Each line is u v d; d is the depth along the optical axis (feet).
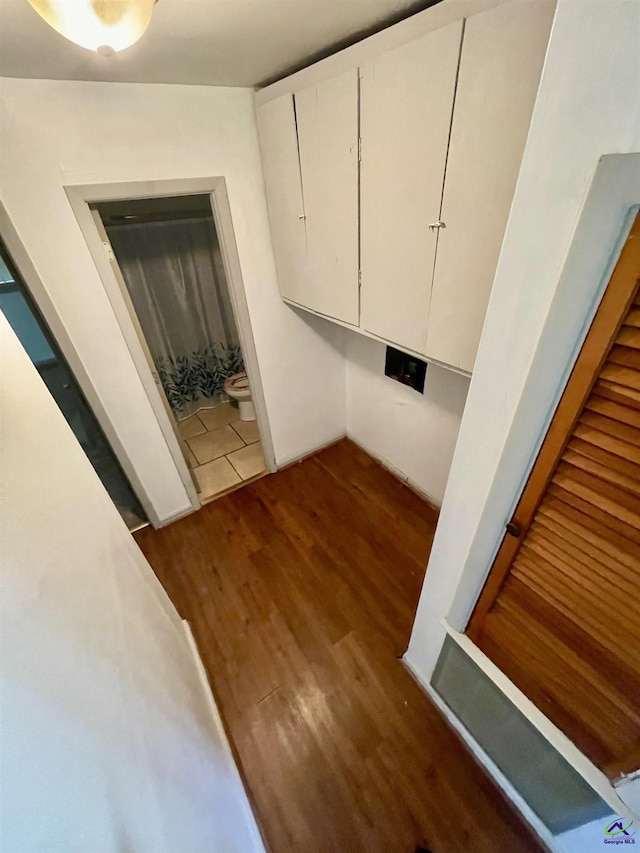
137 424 6.46
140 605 3.33
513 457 2.40
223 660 5.32
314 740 4.50
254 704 4.83
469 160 3.13
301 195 5.22
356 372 8.41
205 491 8.32
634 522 2.03
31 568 1.70
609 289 1.67
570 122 1.53
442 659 4.16
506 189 2.96
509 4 2.46
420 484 7.86
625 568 2.18
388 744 4.43
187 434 10.32
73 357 5.47
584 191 1.57
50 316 5.09
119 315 5.62
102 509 3.23
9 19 2.75
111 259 5.38
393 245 4.22
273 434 8.36
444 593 3.67
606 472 2.04
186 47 3.64
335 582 6.29
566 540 2.41
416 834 3.83
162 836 2.04
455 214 3.43
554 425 2.15
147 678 2.77
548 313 1.87
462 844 3.75
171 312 9.91
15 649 1.39
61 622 1.80
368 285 4.82
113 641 2.35
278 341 7.41
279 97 4.82
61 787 1.37
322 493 8.10
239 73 4.58
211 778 3.36
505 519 2.71
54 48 3.32
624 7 1.24
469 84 2.89
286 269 6.33
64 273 5.01
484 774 4.17
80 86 4.30
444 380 6.35
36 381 2.85
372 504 7.77
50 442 2.58
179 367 10.56
